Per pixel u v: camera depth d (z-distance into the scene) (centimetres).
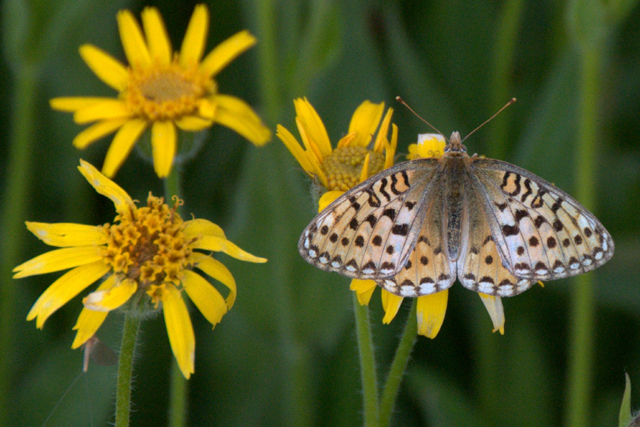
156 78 62
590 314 63
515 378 65
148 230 58
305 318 64
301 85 65
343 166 59
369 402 59
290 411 64
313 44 64
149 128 62
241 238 64
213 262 58
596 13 63
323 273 64
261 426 65
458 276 58
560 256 58
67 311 65
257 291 64
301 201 64
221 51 63
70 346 64
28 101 64
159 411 65
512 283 58
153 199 59
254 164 64
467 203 59
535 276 58
